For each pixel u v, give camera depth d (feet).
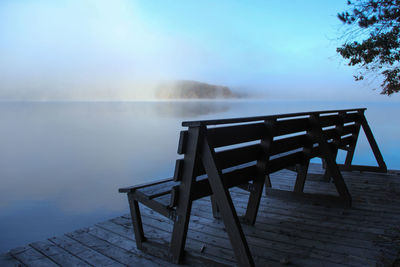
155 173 36.91
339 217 8.92
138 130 90.48
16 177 39.19
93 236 7.84
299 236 7.54
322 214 9.23
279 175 15.30
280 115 7.88
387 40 11.09
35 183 35.19
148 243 6.87
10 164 49.34
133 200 6.91
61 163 48.65
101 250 6.95
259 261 6.21
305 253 6.57
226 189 5.40
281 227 8.19
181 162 5.83
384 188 12.13
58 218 20.80
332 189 12.24
